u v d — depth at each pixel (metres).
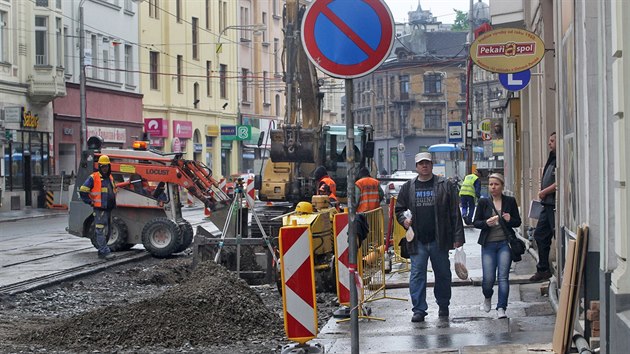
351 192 11.96
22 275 24.53
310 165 32.84
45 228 44.59
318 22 11.48
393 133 160.75
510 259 16.78
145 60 82.12
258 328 16.59
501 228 16.78
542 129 25.41
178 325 15.91
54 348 15.04
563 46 16.83
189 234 31.09
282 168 32.50
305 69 31.45
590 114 12.62
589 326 12.74
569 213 15.97
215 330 16.00
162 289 23.75
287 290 13.87
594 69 12.54
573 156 15.05
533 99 29.39
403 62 159.00
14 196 62.81
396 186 51.72
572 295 12.56
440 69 159.00
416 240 16.91
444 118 159.00
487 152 62.25
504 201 16.83
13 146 62.91
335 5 11.45
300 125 31.58
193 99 90.19
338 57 11.48
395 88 159.88
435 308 18.45
